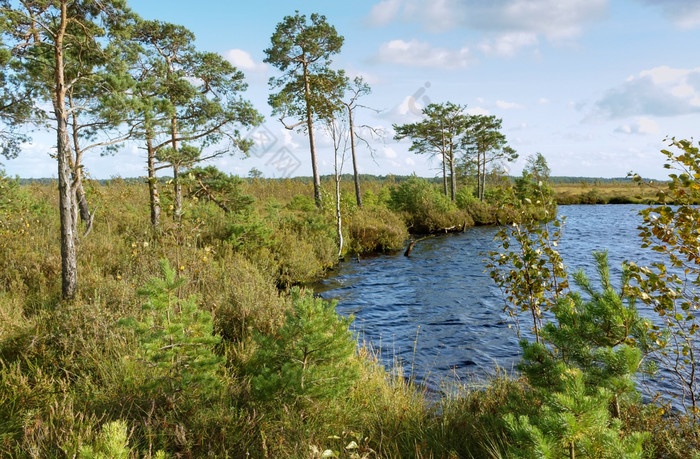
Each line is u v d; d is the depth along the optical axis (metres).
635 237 23.88
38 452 3.29
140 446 3.57
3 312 6.48
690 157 4.17
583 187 80.94
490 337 8.53
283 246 14.59
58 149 7.82
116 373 4.95
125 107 9.24
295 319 4.44
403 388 5.36
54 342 5.68
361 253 20.22
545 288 6.21
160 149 14.28
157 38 16.59
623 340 3.63
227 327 6.71
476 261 17.38
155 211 14.89
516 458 2.79
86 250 11.03
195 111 17.11
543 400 3.56
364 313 10.60
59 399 4.50
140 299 6.80
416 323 9.70
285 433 3.79
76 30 9.51
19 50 9.70
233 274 9.77
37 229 13.37
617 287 11.34
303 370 4.14
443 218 29.56
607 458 2.54
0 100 10.75
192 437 3.73
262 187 38.41
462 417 4.38
